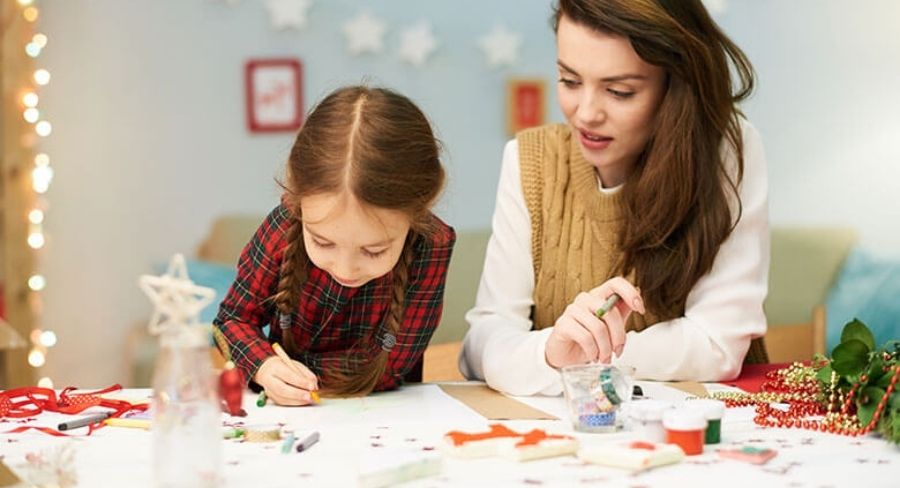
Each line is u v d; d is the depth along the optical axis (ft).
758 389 4.90
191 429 3.10
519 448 3.54
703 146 5.14
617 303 4.74
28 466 3.51
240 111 12.16
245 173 12.19
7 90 11.29
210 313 10.69
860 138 12.50
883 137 12.49
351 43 12.16
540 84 12.31
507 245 5.74
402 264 4.85
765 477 3.34
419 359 5.49
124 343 12.12
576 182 5.68
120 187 12.06
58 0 11.84
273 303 5.07
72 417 4.46
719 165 5.23
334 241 4.29
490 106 12.34
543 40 12.39
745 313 5.24
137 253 12.13
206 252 12.13
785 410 4.36
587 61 4.93
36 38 11.73
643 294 5.29
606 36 4.86
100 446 3.91
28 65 11.42
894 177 12.48
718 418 3.80
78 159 11.97
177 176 12.13
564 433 4.02
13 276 11.35
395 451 3.49
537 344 4.84
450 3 12.25
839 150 12.51
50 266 11.95
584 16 4.89
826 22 12.47
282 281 4.87
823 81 12.49
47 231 11.94
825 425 4.01
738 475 3.36
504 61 12.28
